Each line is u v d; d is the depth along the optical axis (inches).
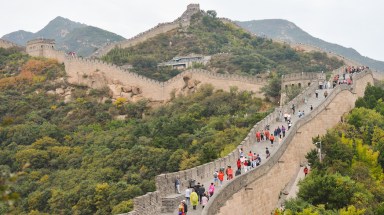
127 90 5438.0
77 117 5068.9
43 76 5851.4
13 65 6186.0
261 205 1971.0
